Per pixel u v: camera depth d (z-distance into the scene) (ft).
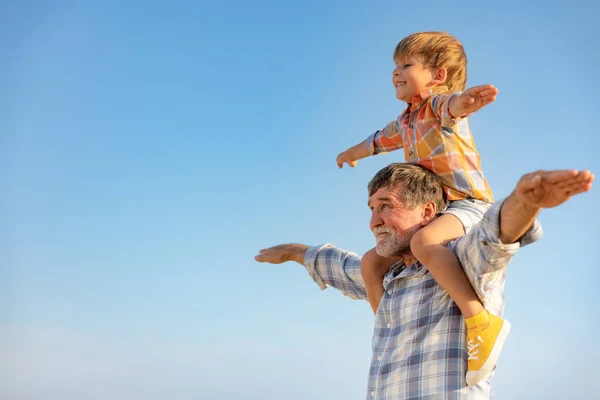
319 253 13.41
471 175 11.69
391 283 10.89
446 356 9.76
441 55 12.67
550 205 7.86
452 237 10.37
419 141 12.07
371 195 11.30
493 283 9.77
